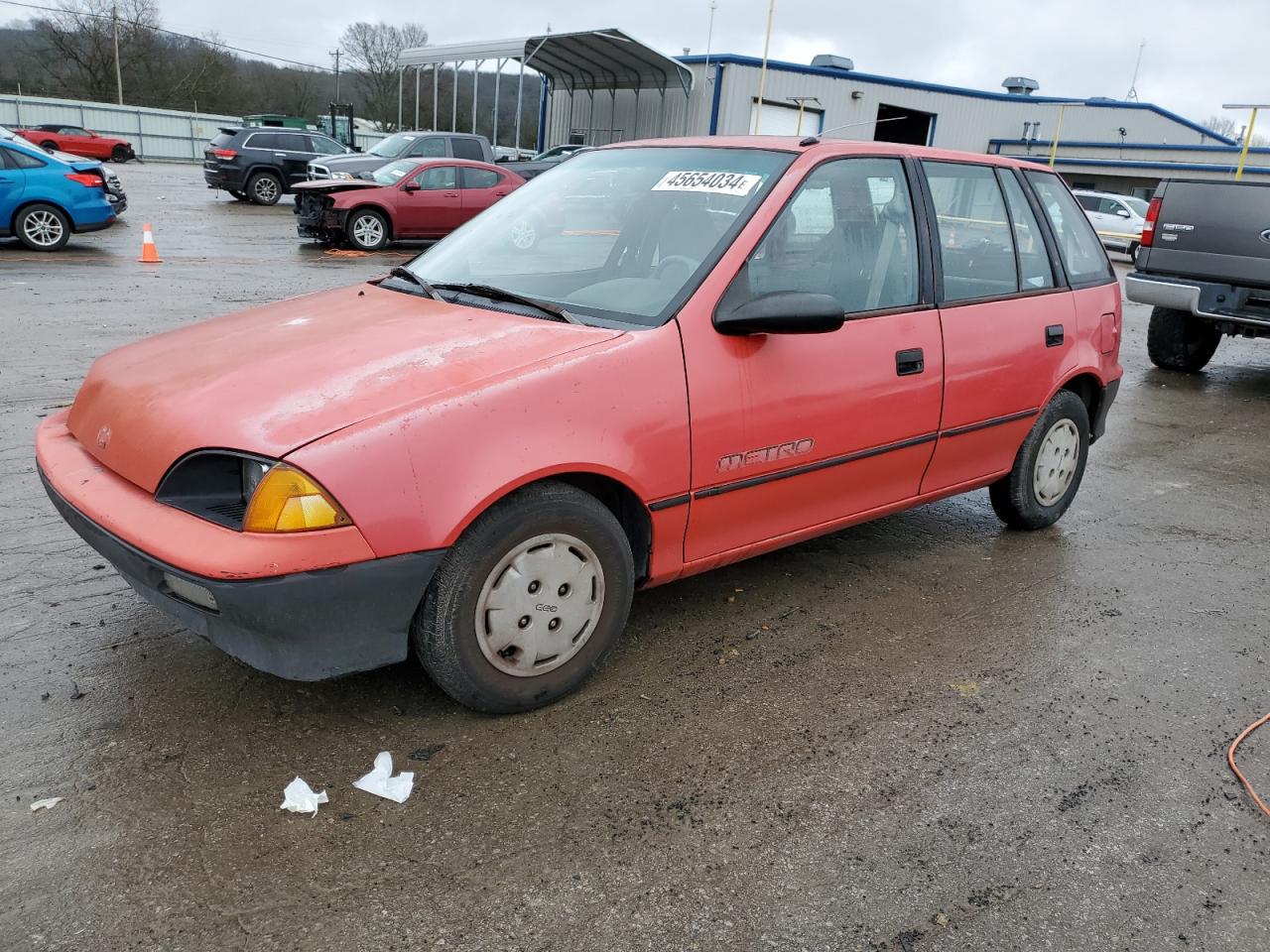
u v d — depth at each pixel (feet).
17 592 11.55
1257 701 10.74
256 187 71.82
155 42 193.36
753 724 9.72
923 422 12.42
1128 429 23.49
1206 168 114.83
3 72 190.60
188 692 9.65
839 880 7.61
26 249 42.93
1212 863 8.05
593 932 6.96
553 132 117.08
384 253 50.67
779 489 11.00
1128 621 12.63
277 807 8.06
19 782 8.18
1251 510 17.62
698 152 12.05
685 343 9.82
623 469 9.32
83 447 9.64
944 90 111.04
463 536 8.56
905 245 12.24
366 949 6.70
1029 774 9.15
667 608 12.28
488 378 8.68
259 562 7.63
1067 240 15.23
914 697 10.43
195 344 10.22
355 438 7.92
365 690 9.87
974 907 7.40
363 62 201.46
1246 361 35.12
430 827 7.92
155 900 7.02
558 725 9.48
